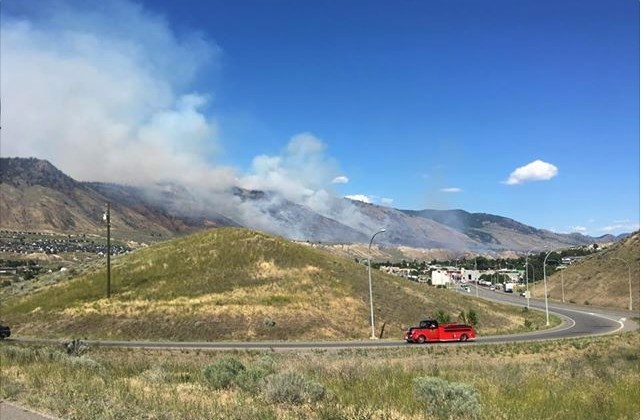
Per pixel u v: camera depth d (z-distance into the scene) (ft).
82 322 189.78
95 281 233.96
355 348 136.46
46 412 32.12
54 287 236.84
